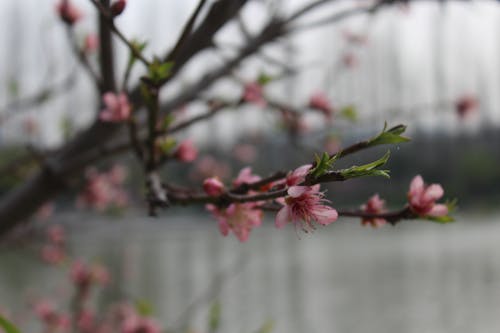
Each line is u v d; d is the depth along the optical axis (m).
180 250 18.31
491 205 35.81
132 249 13.78
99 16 2.06
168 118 1.75
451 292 12.16
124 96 1.91
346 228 26.95
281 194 1.18
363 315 9.94
